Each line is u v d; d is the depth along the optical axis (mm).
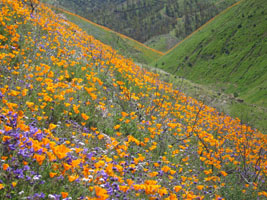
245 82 97562
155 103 10273
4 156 3109
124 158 5113
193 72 116562
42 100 5734
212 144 8547
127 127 7438
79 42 15141
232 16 135250
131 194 3809
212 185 6441
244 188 7156
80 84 8133
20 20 11531
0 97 4707
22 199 2766
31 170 3211
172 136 8891
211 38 128250
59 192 3150
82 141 5074
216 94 43781
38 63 8219
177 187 3664
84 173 3299
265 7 125188
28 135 3705
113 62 13969
